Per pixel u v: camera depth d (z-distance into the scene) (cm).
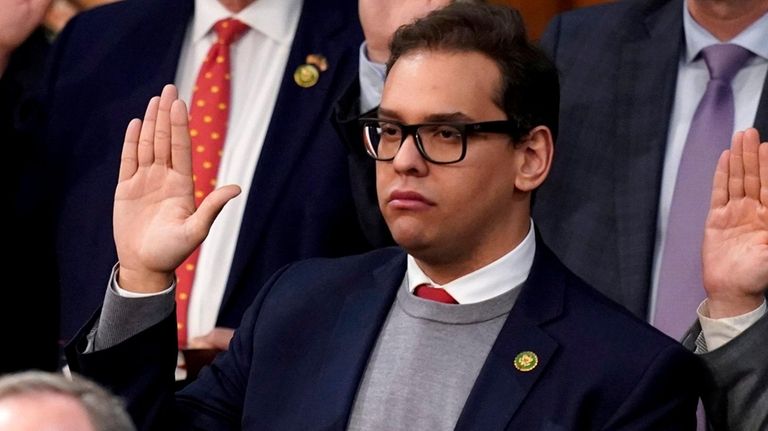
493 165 862
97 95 1245
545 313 869
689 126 1108
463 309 874
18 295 1251
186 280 1175
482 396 846
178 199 904
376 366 878
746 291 907
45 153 1246
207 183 1193
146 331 885
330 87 1205
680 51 1130
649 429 834
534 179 881
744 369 897
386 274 919
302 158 1186
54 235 1236
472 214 861
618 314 874
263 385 904
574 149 1127
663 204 1095
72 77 1259
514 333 862
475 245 874
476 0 920
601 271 1086
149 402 885
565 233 1106
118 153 1220
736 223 918
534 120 875
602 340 857
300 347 908
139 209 902
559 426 834
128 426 651
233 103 1220
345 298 916
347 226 1175
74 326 1194
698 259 1067
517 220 885
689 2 1124
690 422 865
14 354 1254
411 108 854
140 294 886
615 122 1123
